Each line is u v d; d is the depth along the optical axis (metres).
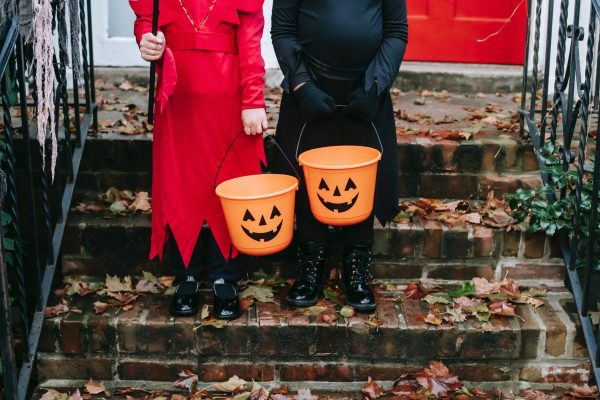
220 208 3.10
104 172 3.69
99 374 3.14
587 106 3.04
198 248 3.24
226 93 2.95
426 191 3.69
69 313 3.13
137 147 3.66
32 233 2.94
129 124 3.91
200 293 3.31
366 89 2.91
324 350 3.11
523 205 3.44
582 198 3.29
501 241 3.43
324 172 2.82
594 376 2.96
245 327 3.08
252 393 3.02
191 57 2.90
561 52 3.45
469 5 4.82
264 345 3.10
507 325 3.09
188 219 3.07
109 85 4.69
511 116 4.17
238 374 3.14
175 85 2.93
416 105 4.43
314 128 3.06
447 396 3.00
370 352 3.10
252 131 2.94
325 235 3.23
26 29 2.75
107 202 3.61
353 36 2.90
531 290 3.35
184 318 3.12
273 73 4.77
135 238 3.41
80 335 3.08
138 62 4.79
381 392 3.04
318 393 3.11
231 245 3.15
